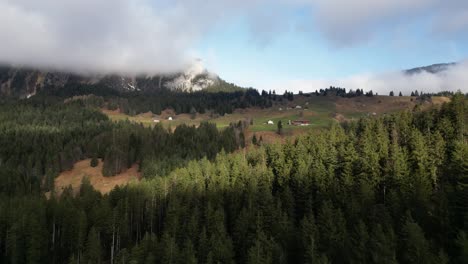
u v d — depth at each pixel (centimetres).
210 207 8119
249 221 7519
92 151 17312
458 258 5188
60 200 10081
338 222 6525
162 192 10538
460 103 10506
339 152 9881
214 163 12025
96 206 9188
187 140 17475
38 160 15888
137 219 9750
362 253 5578
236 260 7038
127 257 7231
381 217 6562
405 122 10888
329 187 8419
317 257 5778
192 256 6512
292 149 10969
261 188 9144
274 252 6316
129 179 15012
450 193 6581
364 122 13025
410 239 5344
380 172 8400
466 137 9056
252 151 12781
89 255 7575
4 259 8388
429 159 8250
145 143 16925
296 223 7888
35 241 7925
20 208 9062
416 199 6919
